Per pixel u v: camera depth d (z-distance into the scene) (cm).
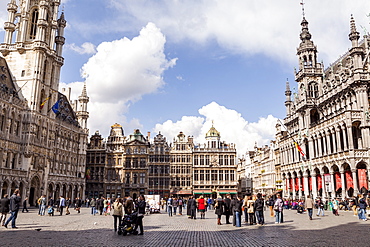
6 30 6331
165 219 2986
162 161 8662
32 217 3050
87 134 8119
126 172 8525
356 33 4559
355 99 4516
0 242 1439
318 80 5838
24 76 5997
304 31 6134
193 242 1489
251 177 10794
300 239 1567
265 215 3400
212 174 8644
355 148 4525
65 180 6962
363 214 2653
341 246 1357
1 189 4791
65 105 7831
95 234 1767
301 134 5753
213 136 8981
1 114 5144
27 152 5550
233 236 1697
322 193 5016
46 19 6456
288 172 6325
